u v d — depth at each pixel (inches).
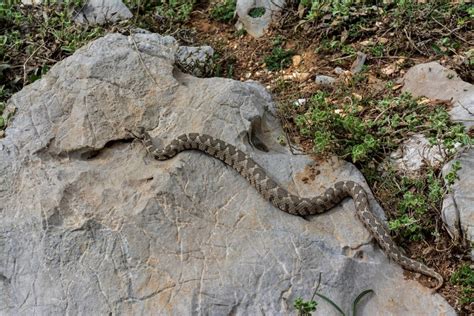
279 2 104.1
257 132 87.7
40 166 84.5
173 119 87.0
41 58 99.5
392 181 84.1
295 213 81.3
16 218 81.0
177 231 79.7
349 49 97.9
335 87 94.4
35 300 77.8
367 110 90.7
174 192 81.4
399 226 79.7
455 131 84.7
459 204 80.0
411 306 76.4
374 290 77.2
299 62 99.3
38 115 88.2
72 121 87.3
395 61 95.9
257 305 75.9
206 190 82.1
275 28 103.1
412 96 91.0
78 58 91.0
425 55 95.7
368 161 85.7
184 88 88.9
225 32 105.5
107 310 76.7
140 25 104.3
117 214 80.4
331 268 77.4
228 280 77.0
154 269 78.0
